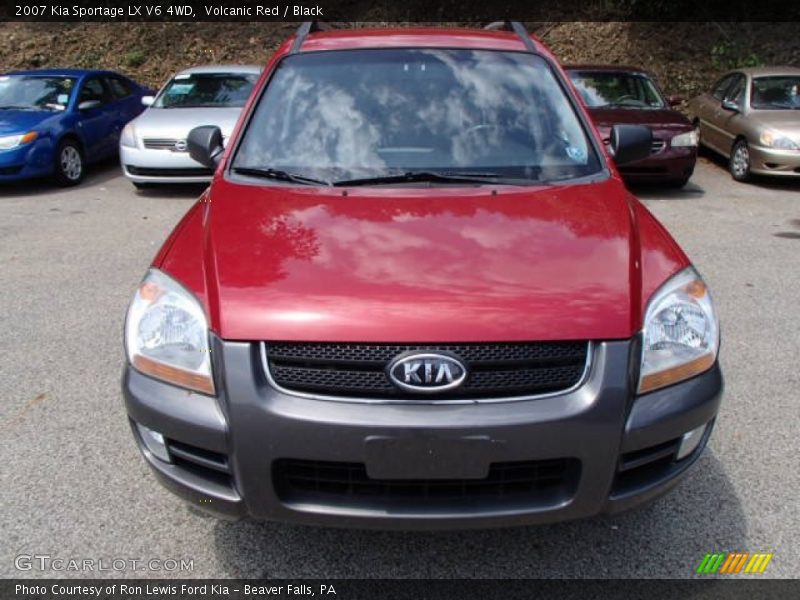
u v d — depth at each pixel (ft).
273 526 9.23
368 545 8.92
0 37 51.62
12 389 12.75
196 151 12.30
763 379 13.14
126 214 26.63
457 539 9.02
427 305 7.16
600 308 7.25
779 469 10.33
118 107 36.22
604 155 10.66
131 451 10.82
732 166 33.12
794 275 19.29
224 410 7.17
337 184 9.80
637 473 7.60
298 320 7.09
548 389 7.09
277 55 12.10
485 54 11.85
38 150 29.91
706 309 8.09
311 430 6.91
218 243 8.29
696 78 46.60
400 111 10.88
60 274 19.29
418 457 6.91
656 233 9.14
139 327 7.89
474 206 9.07
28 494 9.79
